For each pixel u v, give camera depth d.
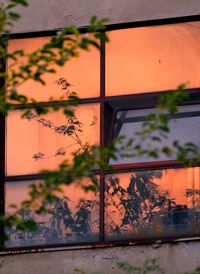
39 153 13.54
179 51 13.50
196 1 13.54
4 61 13.48
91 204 13.20
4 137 13.65
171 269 12.66
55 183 9.23
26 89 13.73
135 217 13.04
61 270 13.02
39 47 13.94
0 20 9.90
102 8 13.77
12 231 13.27
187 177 13.04
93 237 13.09
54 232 13.21
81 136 13.44
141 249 12.84
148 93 13.40
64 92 13.63
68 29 9.88
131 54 13.60
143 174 13.14
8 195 13.47
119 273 12.84
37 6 13.98
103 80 13.57
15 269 13.12
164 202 13.02
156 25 13.63
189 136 13.11
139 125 13.30
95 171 13.21
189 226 12.87
